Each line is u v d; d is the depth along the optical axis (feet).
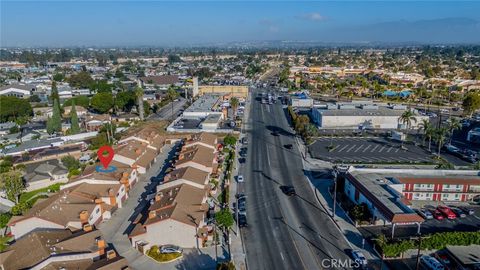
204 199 259.80
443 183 269.03
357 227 234.99
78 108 592.19
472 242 207.51
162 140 416.67
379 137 449.06
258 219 246.88
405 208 221.05
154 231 214.48
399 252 200.75
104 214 249.96
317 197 279.90
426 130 396.16
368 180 268.41
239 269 193.16
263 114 580.71
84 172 307.99
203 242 214.07
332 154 382.01
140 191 296.71
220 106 606.96
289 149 399.24
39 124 532.73
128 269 175.01
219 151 389.19
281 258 203.21
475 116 546.26
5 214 253.85
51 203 240.73
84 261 183.11
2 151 399.03
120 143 387.55
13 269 178.19
